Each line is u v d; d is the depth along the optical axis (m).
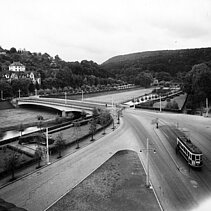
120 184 32.94
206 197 29.50
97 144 52.44
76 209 26.94
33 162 41.38
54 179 34.72
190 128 65.62
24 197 29.70
